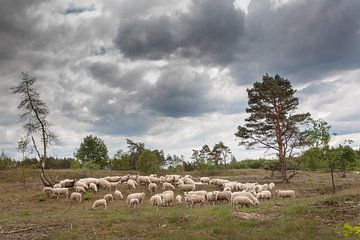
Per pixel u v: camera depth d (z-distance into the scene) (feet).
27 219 70.85
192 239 52.44
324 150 107.24
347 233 36.78
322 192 115.24
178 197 95.40
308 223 59.88
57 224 64.49
